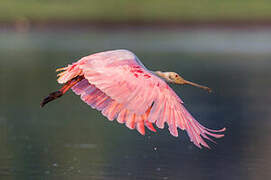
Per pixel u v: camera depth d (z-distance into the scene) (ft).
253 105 64.18
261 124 54.44
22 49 120.57
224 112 60.08
